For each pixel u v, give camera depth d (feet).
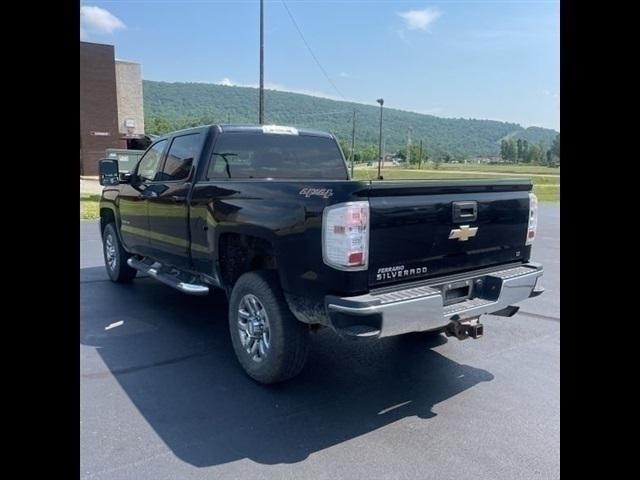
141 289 22.81
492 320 18.84
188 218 15.94
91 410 11.51
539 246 38.06
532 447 10.28
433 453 10.09
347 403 12.16
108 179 20.04
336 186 10.72
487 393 12.75
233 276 14.89
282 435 10.67
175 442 10.32
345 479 9.22
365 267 10.59
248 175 17.07
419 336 16.84
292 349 12.30
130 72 125.70
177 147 17.78
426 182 11.34
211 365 14.24
